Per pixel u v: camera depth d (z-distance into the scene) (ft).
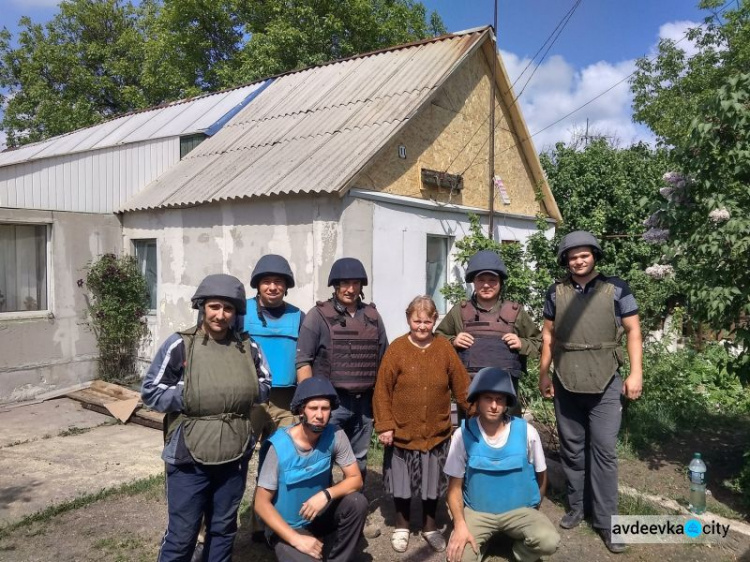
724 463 16.96
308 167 21.91
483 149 28.99
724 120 13.74
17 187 25.45
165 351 9.46
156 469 16.94
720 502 14.43
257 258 22.17
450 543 10.78
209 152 28.25
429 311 11.99
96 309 25.80
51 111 69.87
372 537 12.72
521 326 13.12
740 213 13.51
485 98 29.25
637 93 59.16
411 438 11.96
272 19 60.54
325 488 10.66
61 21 77.10
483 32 27.71
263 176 22.72
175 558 9.34
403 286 23.06
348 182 19.85
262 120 29.37
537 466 11.23
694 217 14.84
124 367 26.96
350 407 12.56
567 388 12.57
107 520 13.58
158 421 20.85
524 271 21.94
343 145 22.82
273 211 21.66
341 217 20.11
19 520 13.50
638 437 18.52
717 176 14.37
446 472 11.14
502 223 30.48
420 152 24.48
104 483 15.83
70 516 13.82
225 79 60.49
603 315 12.43
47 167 26.37
